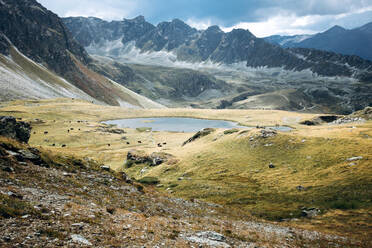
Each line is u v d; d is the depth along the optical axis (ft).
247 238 79.20
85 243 46.34
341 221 125.08
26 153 102.47
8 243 39.40
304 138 288.51
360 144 235.20
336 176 192.03
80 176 110.83
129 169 336.29
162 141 576.61
